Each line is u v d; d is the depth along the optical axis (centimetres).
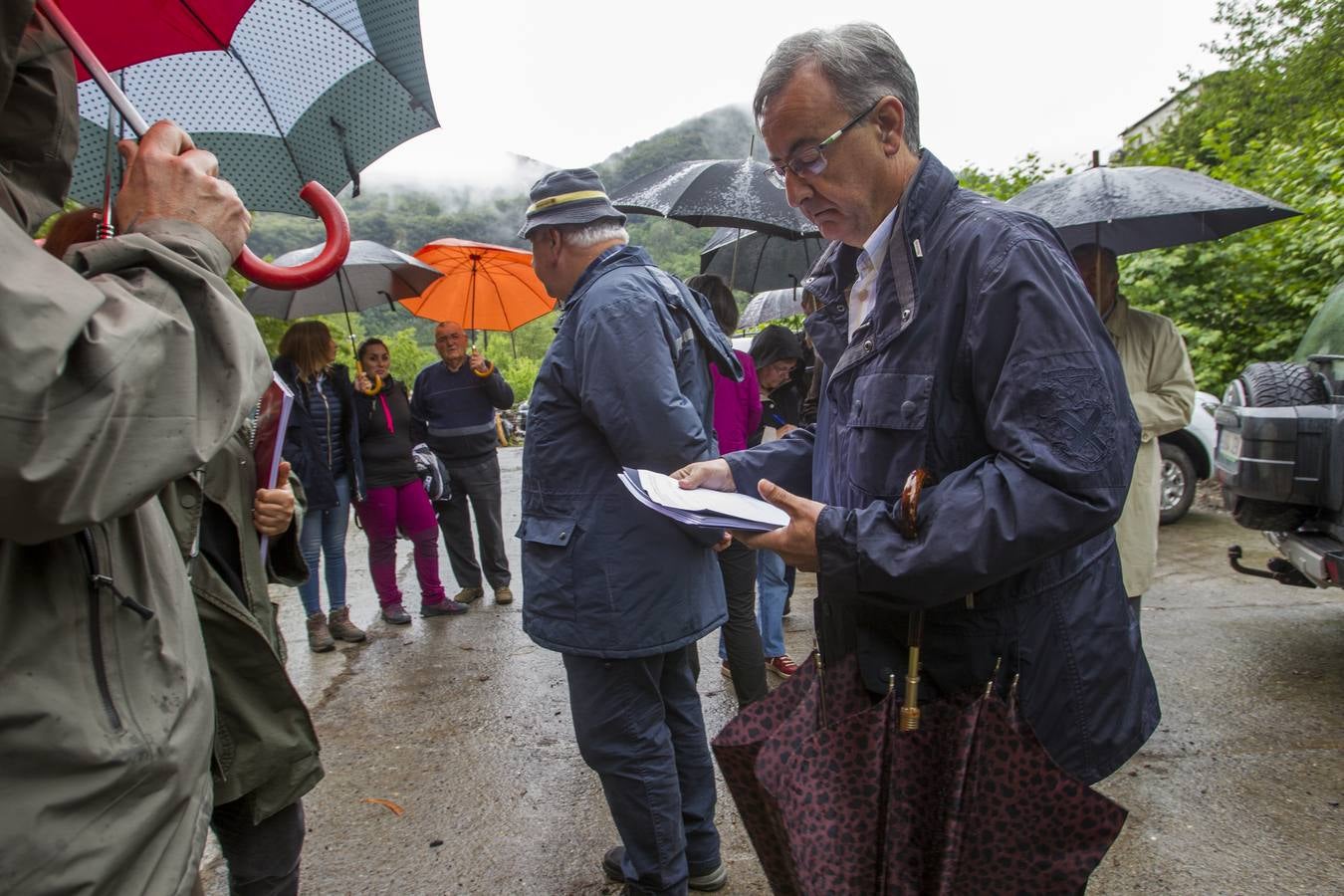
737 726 139
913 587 113
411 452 505
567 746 334
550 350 214
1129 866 243
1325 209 620
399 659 444
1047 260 115
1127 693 126
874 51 127
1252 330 707
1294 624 430
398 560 698
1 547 85
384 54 140
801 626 470
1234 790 280
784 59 130
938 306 122
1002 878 116
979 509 110
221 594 159
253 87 144
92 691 92
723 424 339
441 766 321
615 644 201
